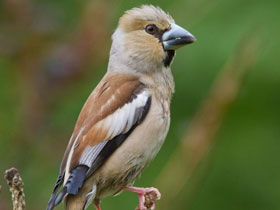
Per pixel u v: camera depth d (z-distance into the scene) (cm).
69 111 1459
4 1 1463
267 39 1328
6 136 1448
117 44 1106
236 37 1334
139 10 1113
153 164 1358
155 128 1038
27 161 1440
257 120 1387
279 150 1370
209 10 1387
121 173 1027
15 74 1475
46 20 1470
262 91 1361
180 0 1411
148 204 1009
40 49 1466
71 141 1030
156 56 1084
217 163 1370
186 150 1271
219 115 1252
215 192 1357
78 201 1013
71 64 1449
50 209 968
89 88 1471
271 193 1348
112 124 1024
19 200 892
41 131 1454
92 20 1442
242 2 1375
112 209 1329
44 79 1462
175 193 1293
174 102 1358
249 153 1370
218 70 1328
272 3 1361
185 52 1350
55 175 1420
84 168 1003
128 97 1041
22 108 1462
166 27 1099
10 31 1466
